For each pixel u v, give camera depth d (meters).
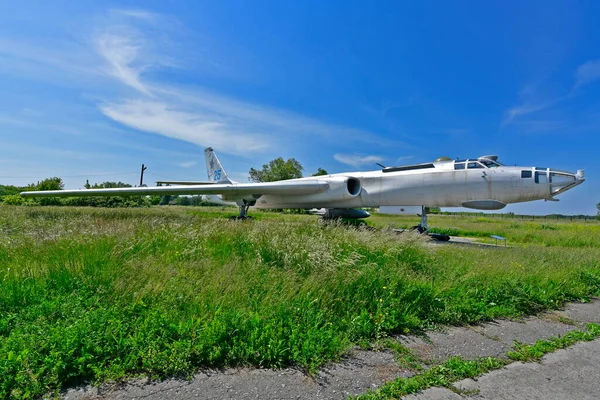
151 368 2.60
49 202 36.31
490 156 13.47
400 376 2.74
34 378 2.26
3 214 12.38
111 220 9.20
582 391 2.58
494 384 2.66
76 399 2.23
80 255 4.55
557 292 5.36
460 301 4.46
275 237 6.01
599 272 6.81
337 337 3.22
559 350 3.39
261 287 4.10
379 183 15.35
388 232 7.38
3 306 3.26
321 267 4.76
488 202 12.82
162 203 68.69
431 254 6.48
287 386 2.53
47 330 2.77
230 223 8.06
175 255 5.29
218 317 3.21
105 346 2.68
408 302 4.23
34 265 4.11
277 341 2.98
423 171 14.15
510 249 9.12
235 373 2.68
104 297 3.59
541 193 11.91
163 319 3.06
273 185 16.62
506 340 3.61
